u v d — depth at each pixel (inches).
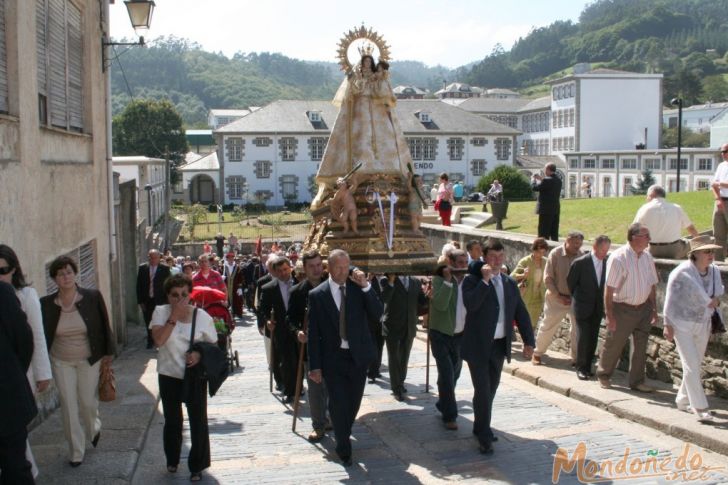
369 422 374.9
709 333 345.1
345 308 318.0
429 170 2970.0
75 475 290.5
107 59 590.2
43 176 412.8
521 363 480.1
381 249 419.2
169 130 3373.5
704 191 1032.2
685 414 350.9
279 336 420.2
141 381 471.2
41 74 431.8
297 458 324.5
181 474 304.3
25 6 384.2
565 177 2642.7
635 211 876.6
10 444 237.9
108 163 593.0
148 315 630.5
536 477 291.9
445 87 6284.5
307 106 2992.1
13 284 259.6
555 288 463.5
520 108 4202.8
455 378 374.9
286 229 1931.6
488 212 1155.9
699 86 4972.9
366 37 459.2
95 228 553.0
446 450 328.5
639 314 393.4
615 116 3304.6
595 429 349.4
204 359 293.0
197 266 704.4
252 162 2881.4
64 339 299.1
